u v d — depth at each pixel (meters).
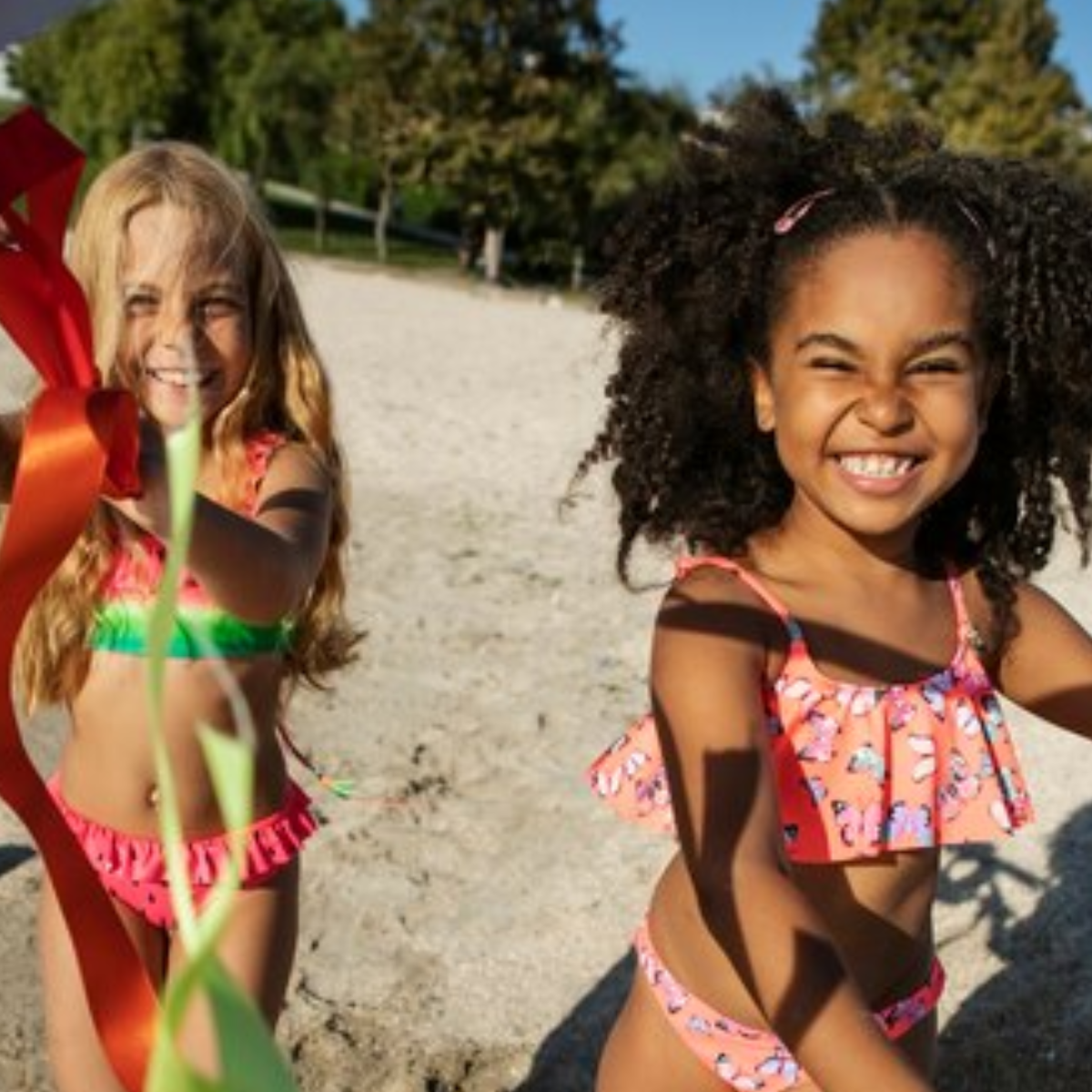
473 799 4.59
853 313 1.84
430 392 13.25
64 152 1.29
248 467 2.32
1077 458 2.20
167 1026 0.59
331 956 3.72
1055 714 2.19
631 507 2.27
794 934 1.59
